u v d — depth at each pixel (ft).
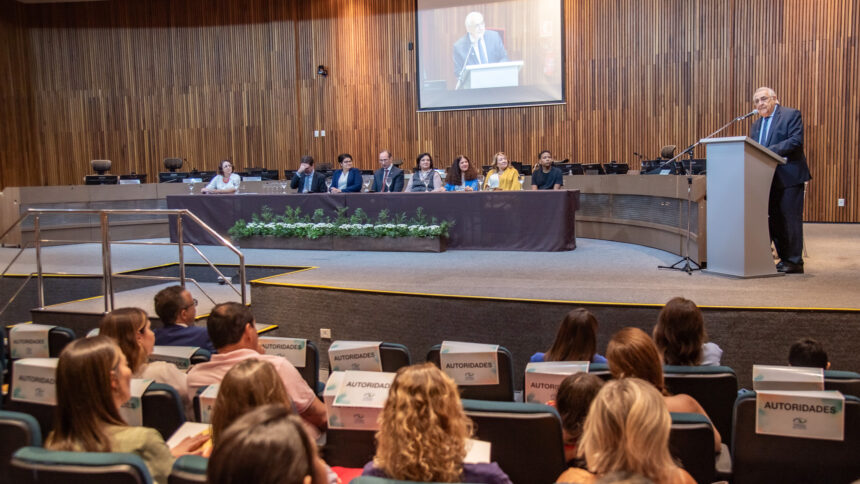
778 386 9.25
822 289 18.02
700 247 23.56
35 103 53.78
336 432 9.23
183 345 13.87
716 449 9.17
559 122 46.24
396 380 6.70
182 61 53.06
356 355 11.89
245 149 52.80
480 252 29.50
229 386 7.23
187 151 53.47
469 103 48.24
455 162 32.27
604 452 6.07
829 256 24.26
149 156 53.78
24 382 9.92
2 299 25.85
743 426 8.61
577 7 45.27
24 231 36.04
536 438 7.96
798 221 20.42
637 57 43.96
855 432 8.21
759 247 20.11
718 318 16.33
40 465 6.34
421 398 6.46
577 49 45.44
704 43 42.11
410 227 29.96
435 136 49.24
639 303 17.08
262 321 22.03
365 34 50.31
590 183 35.17
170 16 52.95
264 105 52.26
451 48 48.34
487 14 47.26
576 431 8.13
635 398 6.03
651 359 9.14
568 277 21.70
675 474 5.97
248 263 27.61
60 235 37.27
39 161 54.08
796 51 39.99
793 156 20.20
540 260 26.27
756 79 41.01
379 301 19.92
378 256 28.99
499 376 11.43
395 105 50.01
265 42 51.98
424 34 48.78
